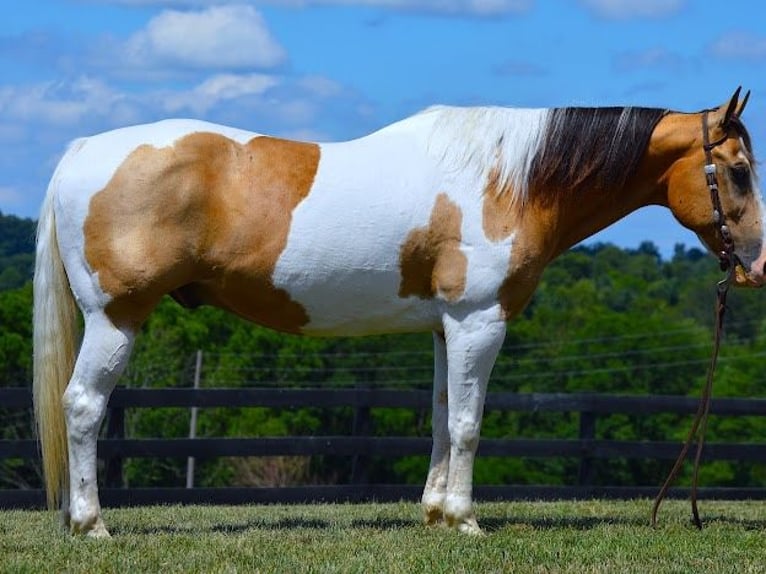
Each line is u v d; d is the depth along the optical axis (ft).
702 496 38.78
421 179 23.57
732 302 193.57
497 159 23.57
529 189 23.65
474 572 19.70
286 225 23.24
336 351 128.06
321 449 36.94
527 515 28.71
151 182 22.62
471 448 23.88
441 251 23.53
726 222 24.25
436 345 25.55
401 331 24.75
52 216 23.34
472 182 23.49
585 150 24.06
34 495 33.88
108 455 35.27
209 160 23.12
